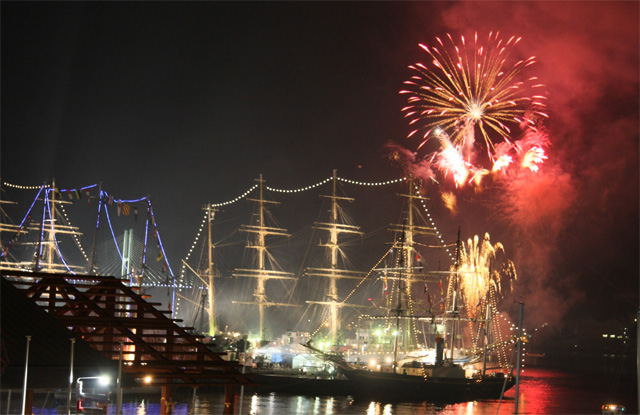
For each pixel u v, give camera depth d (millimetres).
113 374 45688
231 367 49469
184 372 48344
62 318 48125
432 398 130625
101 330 52469
